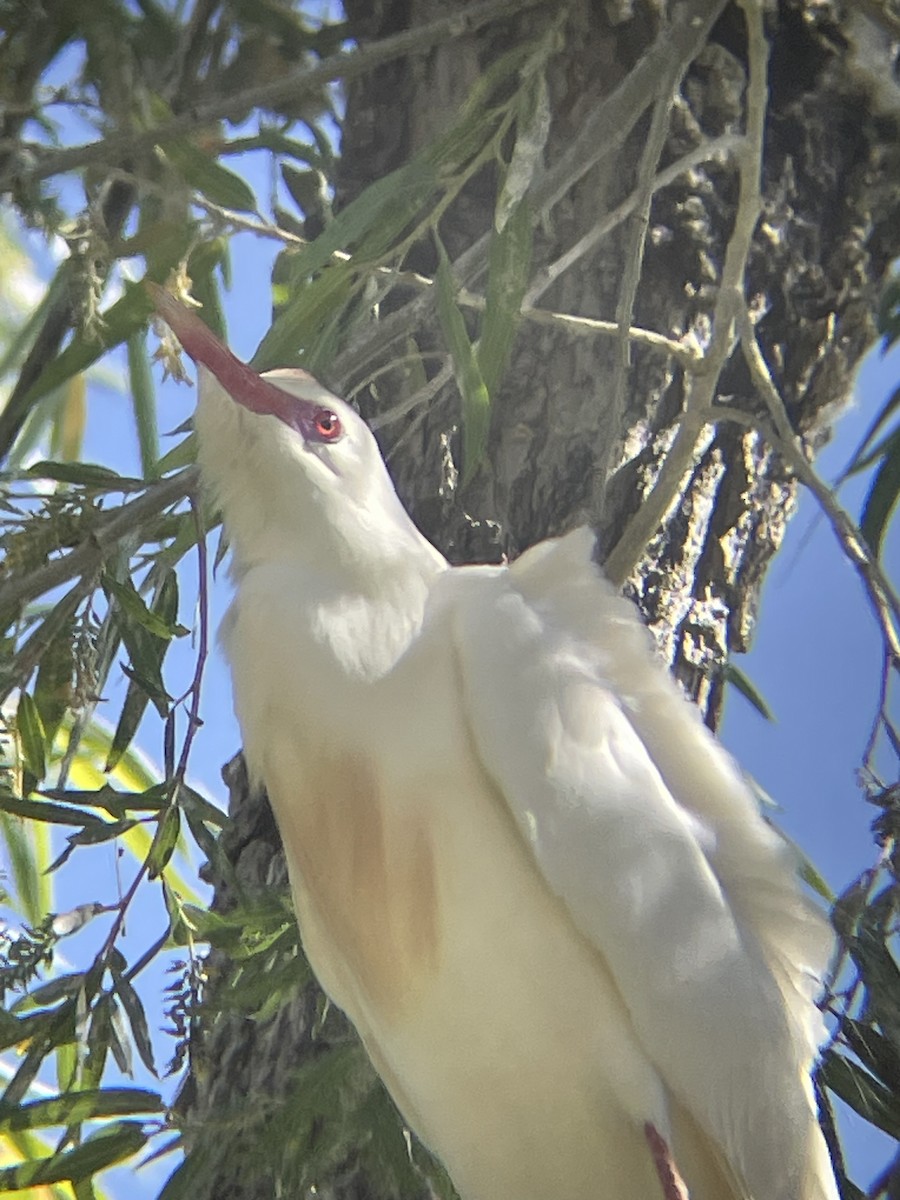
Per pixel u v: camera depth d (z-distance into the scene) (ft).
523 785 16.76
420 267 21.77
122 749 18.84
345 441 18.40
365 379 20.54
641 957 16.76
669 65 18.25
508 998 17.11
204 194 20.08
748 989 16.96
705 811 17.76
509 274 17.58
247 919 17.79
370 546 17.85
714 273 21.25
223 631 18.43
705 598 20.79
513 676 16.99
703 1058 16.92
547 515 20.63
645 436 20.77
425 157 18.43
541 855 16.67
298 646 17.52
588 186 21.38
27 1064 17.69
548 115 18.01
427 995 17.37
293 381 18.52
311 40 23.66
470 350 17.54
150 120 22.18
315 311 18.71
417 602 17.70
